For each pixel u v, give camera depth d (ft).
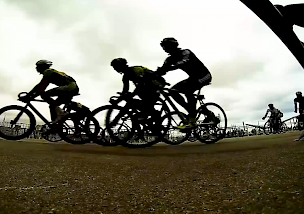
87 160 6.54
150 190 3.76
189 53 12.12
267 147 7.90
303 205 2.55
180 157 7.20
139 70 12.09
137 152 8.99
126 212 2.87
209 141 14.21
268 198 2.90
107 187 3.96
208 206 2.90
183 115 12.44
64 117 12.72
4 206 2.98
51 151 8.34
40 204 3.12
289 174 3.86
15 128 13.66
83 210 2.94
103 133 12.50
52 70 13.07
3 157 6.47
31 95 13.14
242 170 4.62
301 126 28.27
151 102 12.16
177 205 3.03
